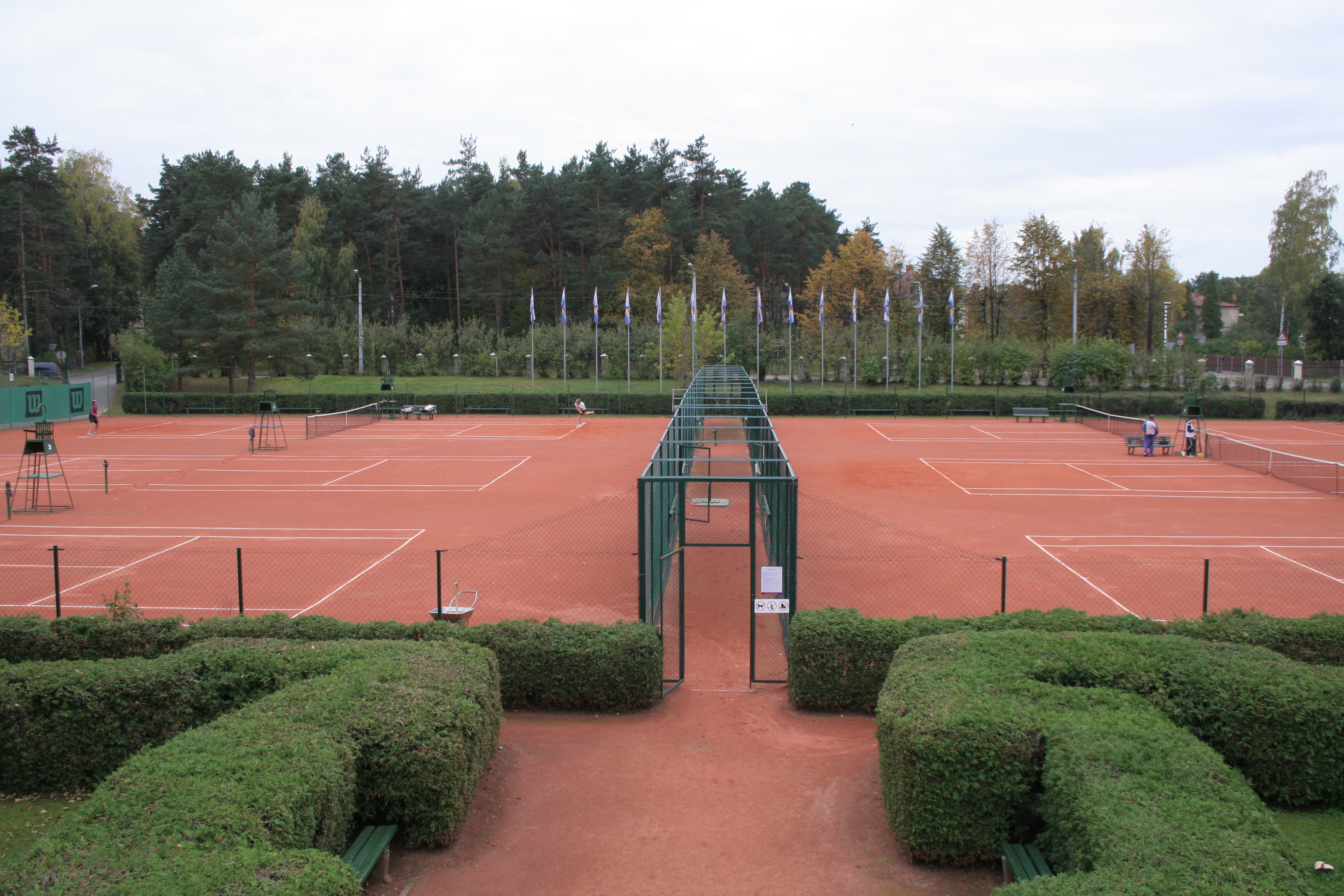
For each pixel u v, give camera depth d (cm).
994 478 3484
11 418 5612
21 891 588
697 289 9200
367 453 4369
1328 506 2862
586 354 8519
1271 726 916
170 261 8612
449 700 924
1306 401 6350
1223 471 3672
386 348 8738
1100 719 845
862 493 3134
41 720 1005
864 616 1384
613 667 1228
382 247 10281
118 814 679
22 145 8369
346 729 850
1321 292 8762
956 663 991
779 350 8638
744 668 1453
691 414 3152
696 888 811
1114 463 3931
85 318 9738
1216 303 13388
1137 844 650
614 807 965
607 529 2511
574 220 9700
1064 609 1290
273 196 9581
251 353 7006
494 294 9294
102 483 3403
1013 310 9269
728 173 11344
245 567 2080
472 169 11812
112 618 1373
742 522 2620
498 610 1739
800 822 930
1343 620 1226
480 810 959
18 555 2214
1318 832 862
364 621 1667
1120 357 7294
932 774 823
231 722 856
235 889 596
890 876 828
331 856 656
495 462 4012
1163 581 1947
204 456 4250
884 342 8275
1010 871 811
